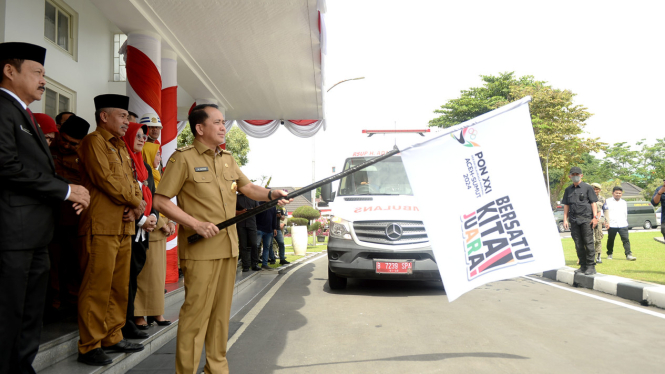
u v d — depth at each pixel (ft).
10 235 9.07
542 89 153.79
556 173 202.59
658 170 243.60
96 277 12.09
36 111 29.22
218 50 28.96
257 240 35.42
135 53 24.26
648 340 15.88
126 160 13.15
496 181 12.60
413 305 22.44
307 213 94.38
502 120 12.76
